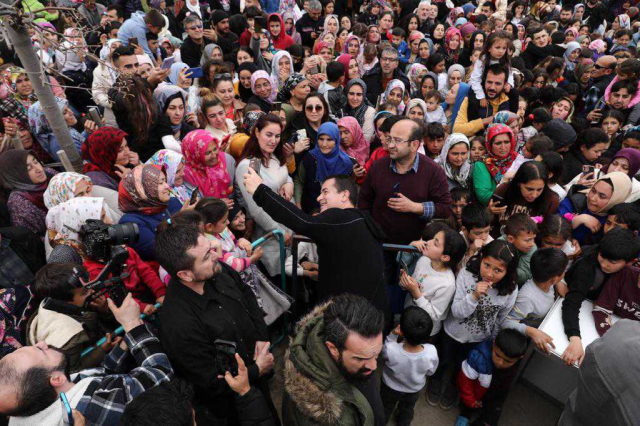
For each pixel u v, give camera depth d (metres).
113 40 5.23
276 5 9.65
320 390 1.35
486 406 2.66
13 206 3.03
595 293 2.59
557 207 3.17
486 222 2.85
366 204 3.26
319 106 4.02
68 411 1.42
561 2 11.91
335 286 2.21
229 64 5.75
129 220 2.48
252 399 1.73
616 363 1.28
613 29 10.12
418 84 6.45
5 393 1.40
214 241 2.19
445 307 2.67
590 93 6.04
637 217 2.77
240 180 3.18
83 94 5.39
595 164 4.14
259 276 2.68
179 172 2.97
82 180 2.71
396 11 10.11
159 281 2.41
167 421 1.26
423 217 3.00
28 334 2.06
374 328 1.32
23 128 4.06
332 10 9.87
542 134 3.67
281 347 3.20
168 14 7.92
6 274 2.55
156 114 3.72
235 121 4.61
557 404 2.89
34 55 2.49
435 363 2.41
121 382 1.57
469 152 3.84
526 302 2.57
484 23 8.16
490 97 4.70
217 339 1.79
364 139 4.26
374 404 1.55
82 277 1.96
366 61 6.26
